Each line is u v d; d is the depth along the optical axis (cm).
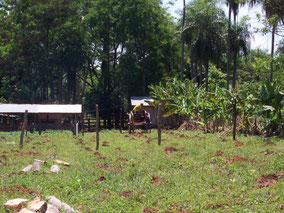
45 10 5025
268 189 859
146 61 5331
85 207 795
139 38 5231
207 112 2528
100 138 2319
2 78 5794
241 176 1026
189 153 1466
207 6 3853
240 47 4253
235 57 4384
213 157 1320
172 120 3362
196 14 3844
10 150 1658
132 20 4950
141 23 4991
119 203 811
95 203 824
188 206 786
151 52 5316
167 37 5300
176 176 1070
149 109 3881
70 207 772
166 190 927
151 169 1180
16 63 5122
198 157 1363
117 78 5434
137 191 912
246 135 2231
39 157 1438
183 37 4153
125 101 5762
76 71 5597
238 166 1170
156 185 969
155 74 5425
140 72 5338
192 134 2447
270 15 1855
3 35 5631
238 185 941
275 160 1205
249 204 780
